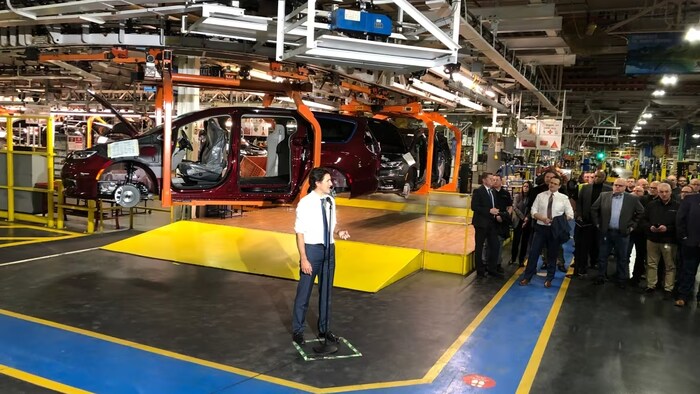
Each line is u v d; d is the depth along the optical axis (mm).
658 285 8914
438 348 5637
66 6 6809
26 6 7500
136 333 5703
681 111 38031
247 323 6180
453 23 5562
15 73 16828
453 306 7258
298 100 7992
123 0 6449
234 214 12891
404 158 11125
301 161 8195
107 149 7344
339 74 9492
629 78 26047
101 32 7918
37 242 10453
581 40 16828
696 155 37344
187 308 6664
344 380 4727
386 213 14391
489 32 10953
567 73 25828
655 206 8383
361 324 6328
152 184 7566
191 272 8539
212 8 5816
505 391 4645
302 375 4797
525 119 18547
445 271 9336
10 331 5605
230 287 7727
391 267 8711
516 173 17281
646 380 5020
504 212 9156
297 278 8289
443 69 9156
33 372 4629
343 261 8875
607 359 5527
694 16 14102
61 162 13641
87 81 18156
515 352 5625
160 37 7516
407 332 6105
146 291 7363
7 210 12797
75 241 10727
